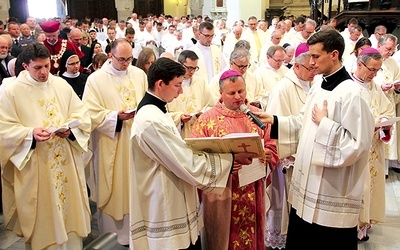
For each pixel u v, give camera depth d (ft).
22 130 8.85
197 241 7.41
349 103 6.58
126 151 10.73
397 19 23.49
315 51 6.87
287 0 60.08
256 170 7.79
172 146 6.32
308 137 7.23
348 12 24.88
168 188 6.60
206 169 6.55
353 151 6.43
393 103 14.85
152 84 6.61
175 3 69.67
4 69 14.75
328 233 7.23
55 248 9.61
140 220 6.81
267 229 10.52
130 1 64.34
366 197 9.85
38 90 9.27
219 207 7.68
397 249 10.78
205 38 17.71
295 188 7.63
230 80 7.54
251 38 27.53
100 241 3.40
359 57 10.23
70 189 9.84
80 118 9.84
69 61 12.92
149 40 38.14
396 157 15.35
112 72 10.81
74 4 64.23
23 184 9.16
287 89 10.00
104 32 41.45
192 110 11.45
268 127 8.02
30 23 29.73
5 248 11.25
